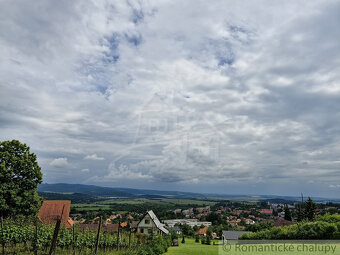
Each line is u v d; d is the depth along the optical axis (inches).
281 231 666.8
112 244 892.0
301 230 614.5
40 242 613.3
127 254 653.3
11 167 924.6
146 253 639.8
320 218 659.4
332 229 569.0
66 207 1210.0
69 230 757.9
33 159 973.2
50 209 1192.8
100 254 730.8
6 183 896.3
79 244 725.9
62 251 706.2
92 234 820.6
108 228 1547.7
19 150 968.3
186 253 725.9
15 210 888.3
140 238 1163.9
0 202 856.9
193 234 2105.1
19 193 922.1
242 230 1549.0
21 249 650.8
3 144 950.4
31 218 922.1
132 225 1894.7
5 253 575.8
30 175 956.6
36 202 952.9
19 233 593.0
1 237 557.0
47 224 869.2
